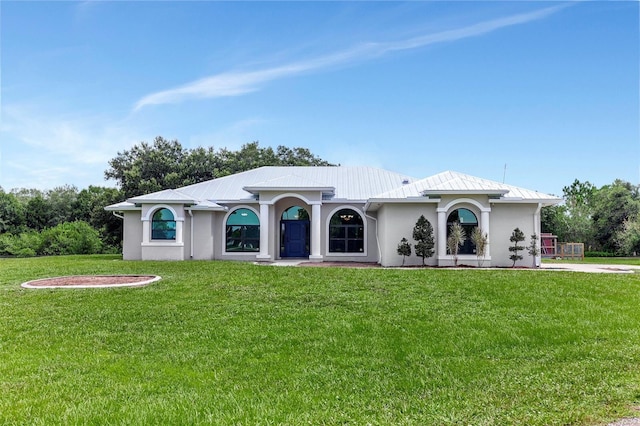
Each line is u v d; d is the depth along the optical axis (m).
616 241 37.78
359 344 7.54
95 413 4.82
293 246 26.28
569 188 58.66
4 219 54.41
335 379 5.98
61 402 5.18
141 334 8.23
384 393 5.48
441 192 19.50
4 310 10.09
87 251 43.12
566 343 7.60
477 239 19.28
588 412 4.65
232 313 9.64
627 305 10.30
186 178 42.28
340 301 10.64
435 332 8.19
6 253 42.00
